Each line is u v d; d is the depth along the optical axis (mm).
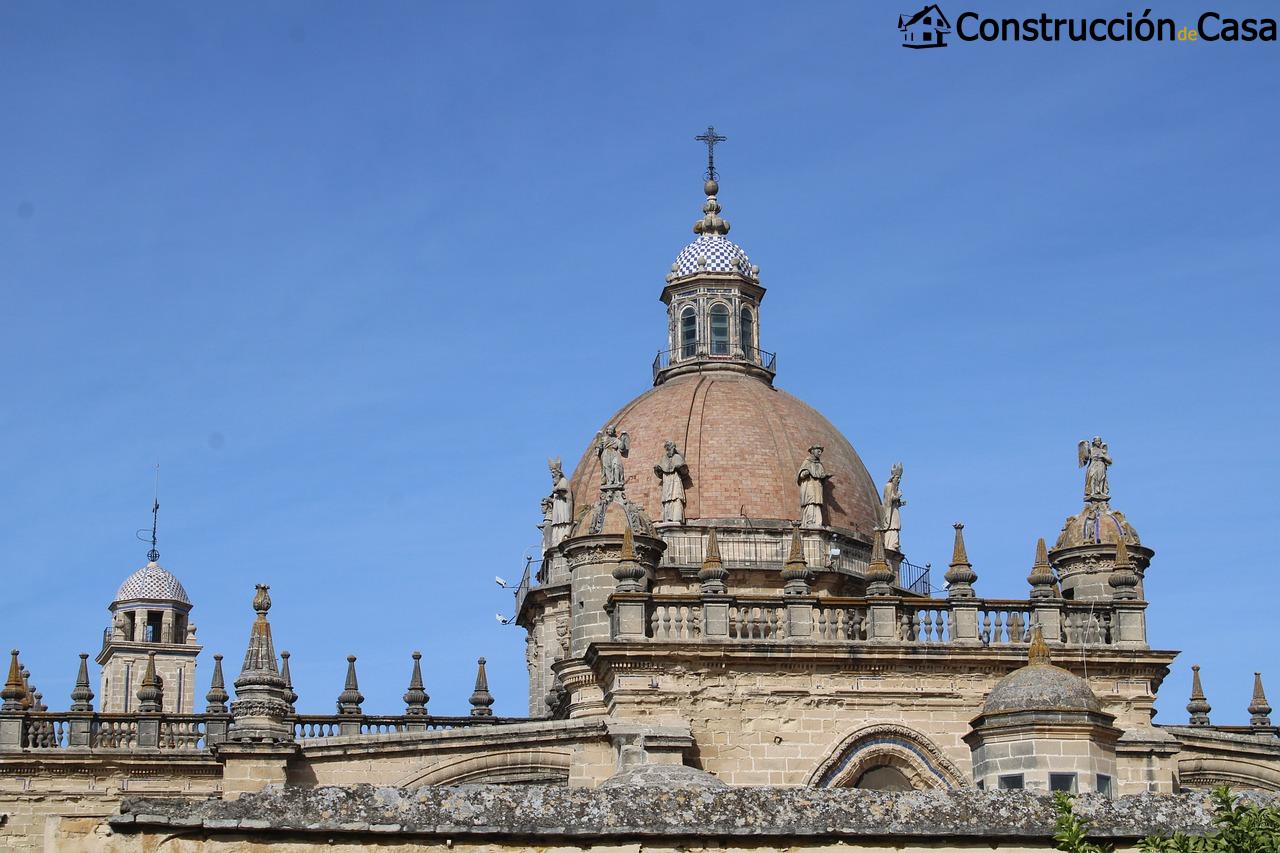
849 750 55969
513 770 58906
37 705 83438
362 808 31953
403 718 70500
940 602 57906
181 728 71625
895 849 32562
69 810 68812
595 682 63312
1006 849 32750
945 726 56562
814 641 56344
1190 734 60344
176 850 31266
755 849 32250
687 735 54906
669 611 56750
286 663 73938
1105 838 33000
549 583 84625
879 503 85938
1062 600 57969
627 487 83688
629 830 31984
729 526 81250
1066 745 46375
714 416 84688
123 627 99312
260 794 32156
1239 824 29031
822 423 87000
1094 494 65688
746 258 92375
